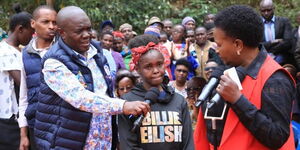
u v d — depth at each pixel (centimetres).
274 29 702
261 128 216
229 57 234
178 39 721
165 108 292
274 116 220
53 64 279
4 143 430
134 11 987
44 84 288
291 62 702
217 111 241
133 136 281
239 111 219
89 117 282
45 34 378
